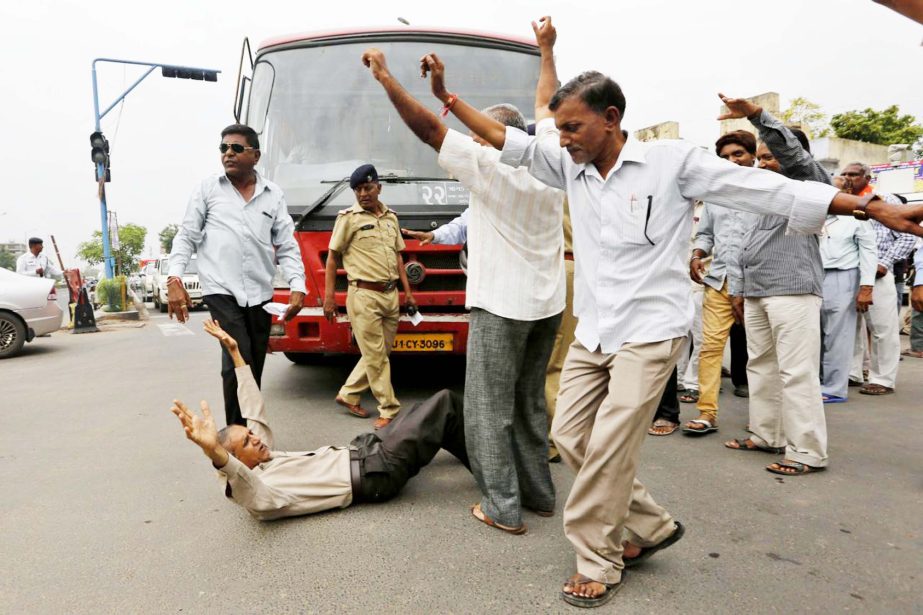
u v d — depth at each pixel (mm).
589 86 2158
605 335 2262
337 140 5207
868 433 4410
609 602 2309
